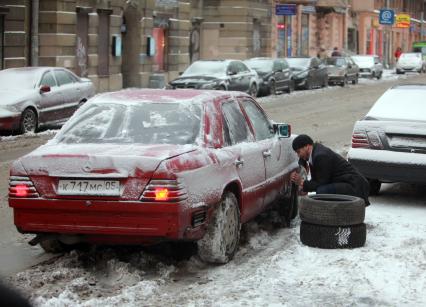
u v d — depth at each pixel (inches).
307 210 295.9
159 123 287.1
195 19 1667.1
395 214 368.5
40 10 1127.6
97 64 1237.7
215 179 271.3
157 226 251.6
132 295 240.7
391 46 3065.9
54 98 734.5
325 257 281.4
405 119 386.6
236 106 317.4
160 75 1336.1
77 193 255.0
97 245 302.5
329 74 1596.9
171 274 271.3
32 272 272.2
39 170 259.8
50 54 1132.5
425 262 272.1
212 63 1114.7
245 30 1721.2
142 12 1352.1
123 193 252.1
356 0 2637.8
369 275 257.9
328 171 324.5
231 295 239.5
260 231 335.9
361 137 387.5
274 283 251.0
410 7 3408.0
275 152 335.6
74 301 239.6
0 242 320.5
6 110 670.5
